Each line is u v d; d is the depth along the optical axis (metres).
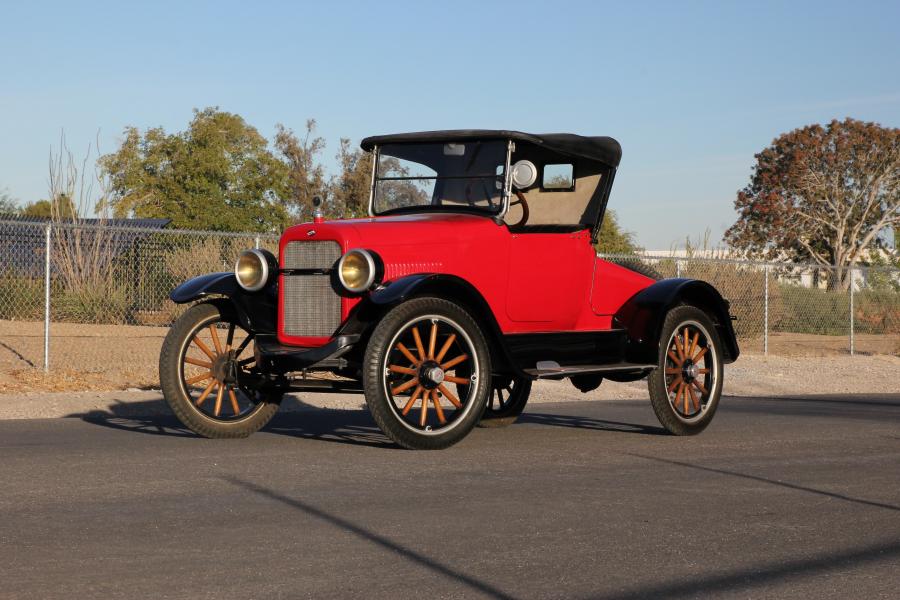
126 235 19.28
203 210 47.78
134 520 5.30
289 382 8.33
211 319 8.37
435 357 8.36
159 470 6.78
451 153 8.79
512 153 8.59
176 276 17.77
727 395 14.50
